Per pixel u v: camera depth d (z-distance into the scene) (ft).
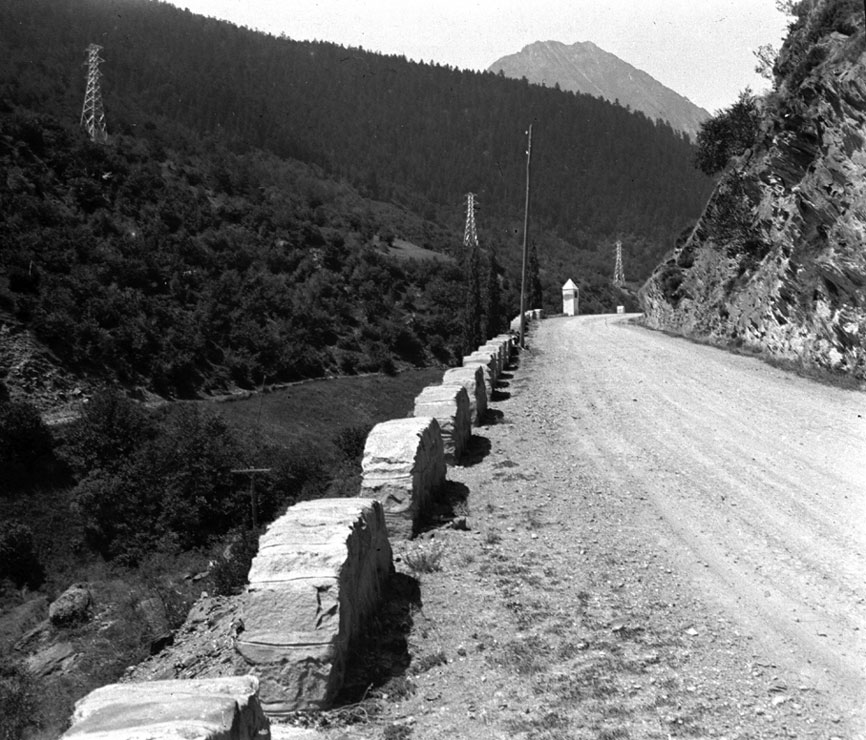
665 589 23.56
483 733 15.79
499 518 30.68
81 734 10.59
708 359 81.82
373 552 21.61
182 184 273.75
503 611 21.91
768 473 36.78
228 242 234.38
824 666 18.54
